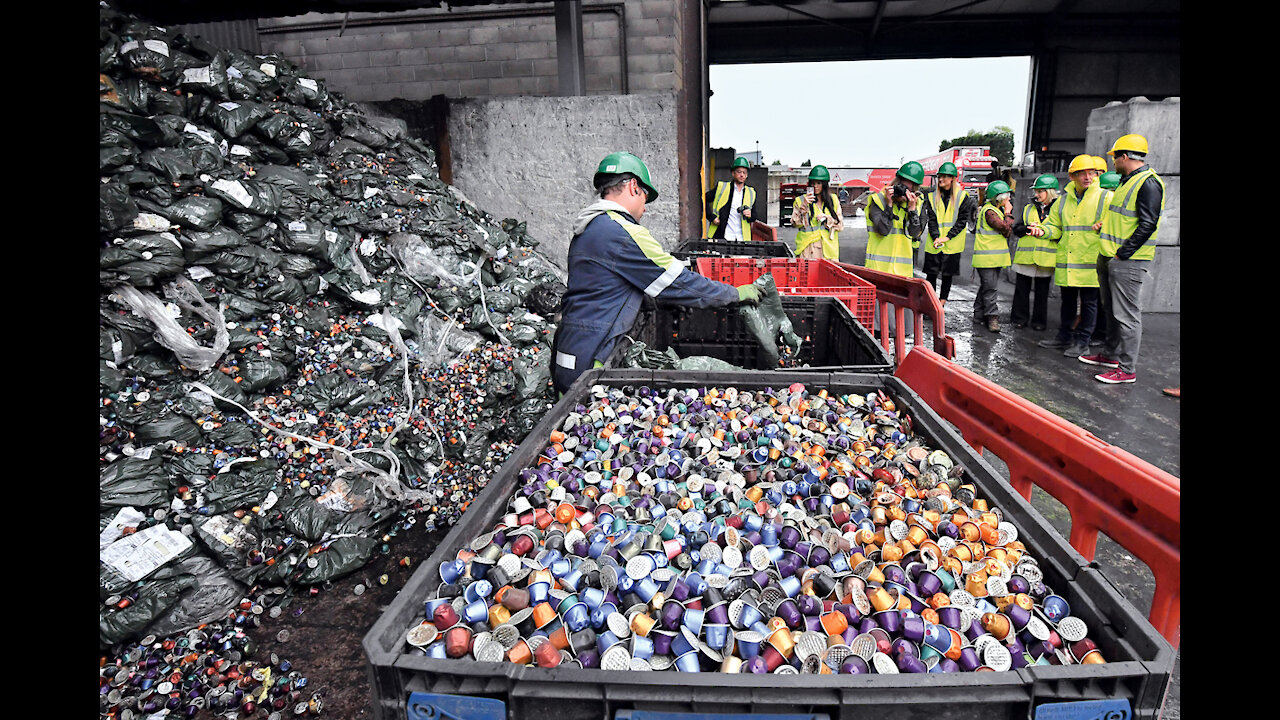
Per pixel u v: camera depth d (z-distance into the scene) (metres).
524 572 1.28
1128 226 5.34
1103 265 5.75
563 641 1.13
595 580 1.29
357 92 8.00
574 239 2.83
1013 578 1.27
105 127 2.98
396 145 5.48
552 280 5.73
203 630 2.39
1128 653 1.03
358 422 3.28
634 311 2.80
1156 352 6.54
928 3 16.75
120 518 2.31
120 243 2.81
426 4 5.12
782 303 3.68
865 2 16.58
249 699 2.16
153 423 2.60
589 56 7.68
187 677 2.22
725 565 1.35
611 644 1.11
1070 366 6.16
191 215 3.09
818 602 1.24
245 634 2.49
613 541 1.42
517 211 7.36
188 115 3.68
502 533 1.41
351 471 3.04
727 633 1.14
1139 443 4.31
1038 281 7.75
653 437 2.01
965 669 1.13
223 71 3.85
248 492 2.66
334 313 3.77
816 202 8.06
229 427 2.82
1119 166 5.46
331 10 4.82
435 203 4.86
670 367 2.87
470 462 3.54
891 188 7.49
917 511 1.52
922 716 0.95
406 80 7.89
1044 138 19.03
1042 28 18.34
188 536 2.46
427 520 3.18
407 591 1.15
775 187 22.41
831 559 1.38
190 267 3.13
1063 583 1.26
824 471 1.77
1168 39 18.06
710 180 13.72
